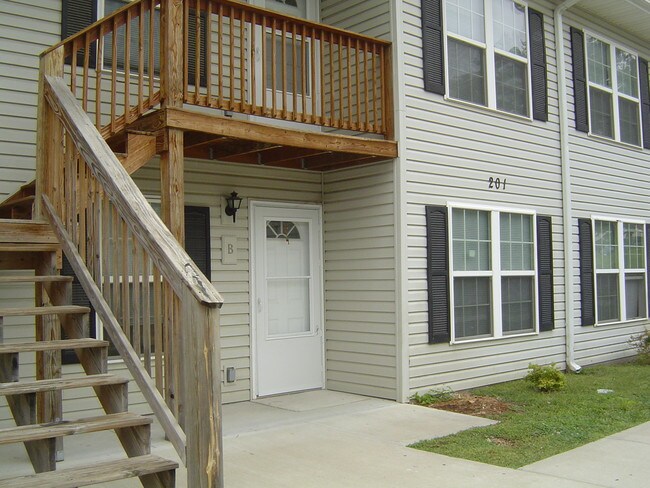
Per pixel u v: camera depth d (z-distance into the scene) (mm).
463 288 8312
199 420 2977
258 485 4617
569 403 7391
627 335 11281
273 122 8172
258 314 7715
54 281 4137
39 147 4664
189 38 7465
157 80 7211
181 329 3262
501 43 9133
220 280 7402
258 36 8062
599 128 11094
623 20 11344
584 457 5324
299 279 8180
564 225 9969
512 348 8930
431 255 7777
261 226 7828
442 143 8070
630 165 11688
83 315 4000
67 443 5746
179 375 3297
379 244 7691
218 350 3004
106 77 6812
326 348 8281
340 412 6930
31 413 3752
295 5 8391
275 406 7246
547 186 9727
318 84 8484
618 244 11266
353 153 7152
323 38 6883
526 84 9523
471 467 5035
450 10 8383
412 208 7641
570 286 9945
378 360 7664
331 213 8289
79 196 4281
